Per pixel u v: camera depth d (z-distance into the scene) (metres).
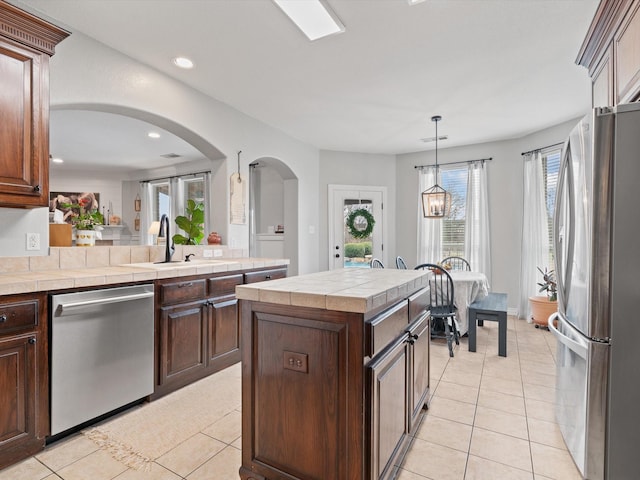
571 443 1.81
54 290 1.91
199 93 3.46
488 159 5.34
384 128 4.67
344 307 1.35
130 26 2.42
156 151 5.86
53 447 1.90
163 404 2.41
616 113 1.50
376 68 3.03
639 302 1.47
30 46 1.99
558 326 2.12
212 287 2.88
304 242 5.38
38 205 2.05
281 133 4.78
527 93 3.55
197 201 6.80
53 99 2.35
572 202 1.84
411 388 1.89
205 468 1.76
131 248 3.06
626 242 1.48
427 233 5.74
